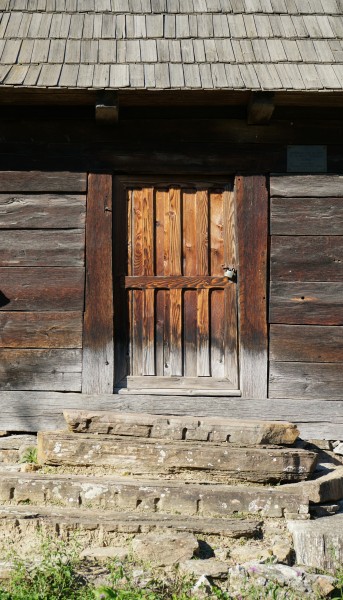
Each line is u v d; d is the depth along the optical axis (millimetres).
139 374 6215
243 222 6207
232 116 6277
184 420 5426
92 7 6711
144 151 6258
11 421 6086
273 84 5801
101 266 6176
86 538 4719
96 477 5188
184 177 6328
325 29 6504
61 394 6102
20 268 6168
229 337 6234
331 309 6148
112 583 4273
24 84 5719
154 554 4535
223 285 6273
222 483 5199
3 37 6359
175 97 5918
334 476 5270
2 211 6195
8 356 6125
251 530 4750
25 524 4754
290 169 6254
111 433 5438
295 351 6129
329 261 6180
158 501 4977
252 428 5359
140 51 6195
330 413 6082
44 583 4219
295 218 6207
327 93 5809
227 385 6184
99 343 6125
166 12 6656
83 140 6258
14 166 6223
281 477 5184
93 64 6035
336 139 6293
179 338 6238
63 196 6227
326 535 4629
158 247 6309
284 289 6168
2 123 6250
